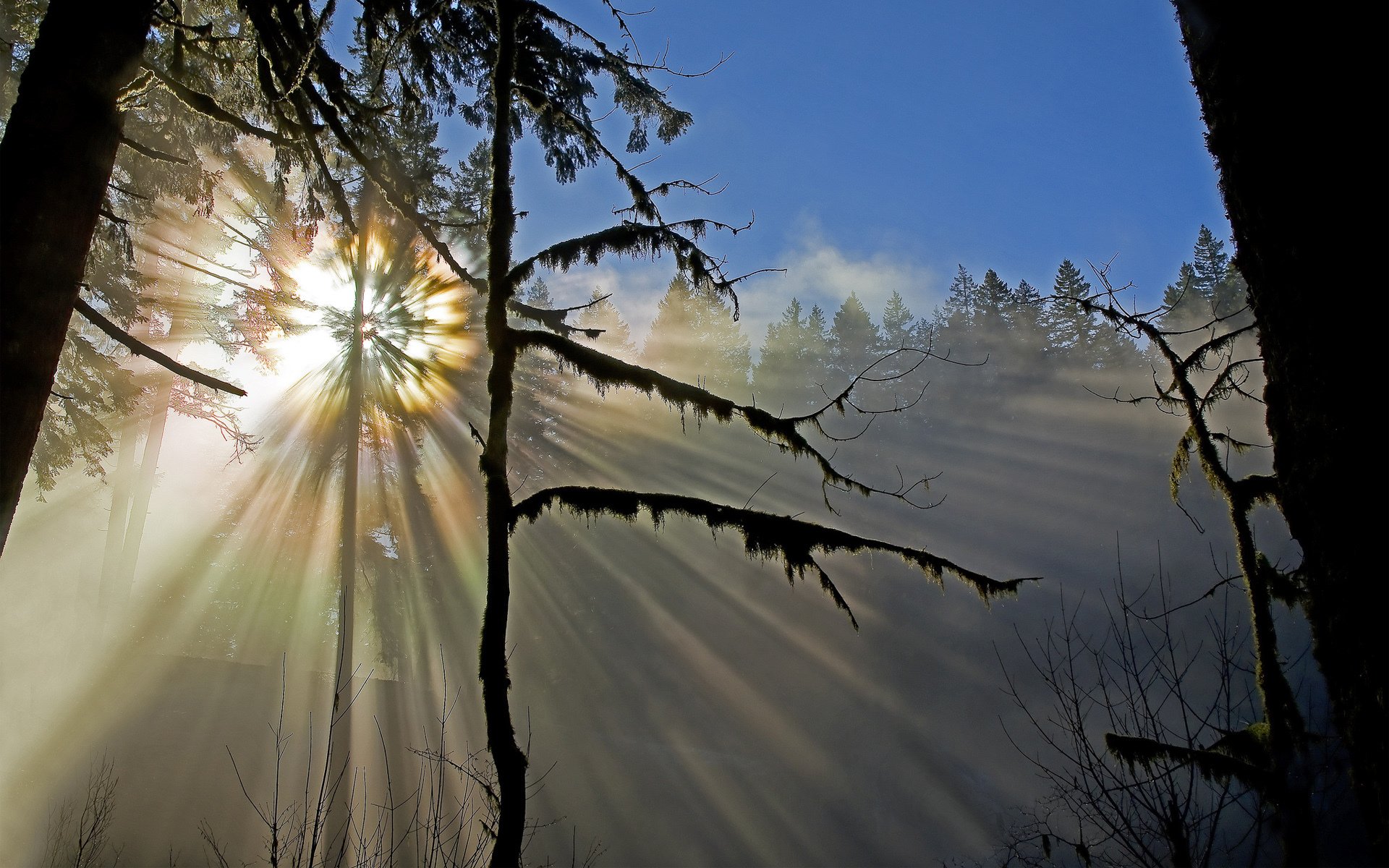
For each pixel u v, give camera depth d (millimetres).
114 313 14086
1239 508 5969
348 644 13922
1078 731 4309
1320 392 2271
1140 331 6746
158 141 8305
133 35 4445
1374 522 2104
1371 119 2248
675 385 5844
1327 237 2273
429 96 7504
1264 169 2486
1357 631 2148
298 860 4512
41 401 3924
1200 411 6402
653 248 6137
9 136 4051
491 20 6844
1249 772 4414
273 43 6227
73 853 10031
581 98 7195
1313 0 2424
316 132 6637
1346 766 3828
